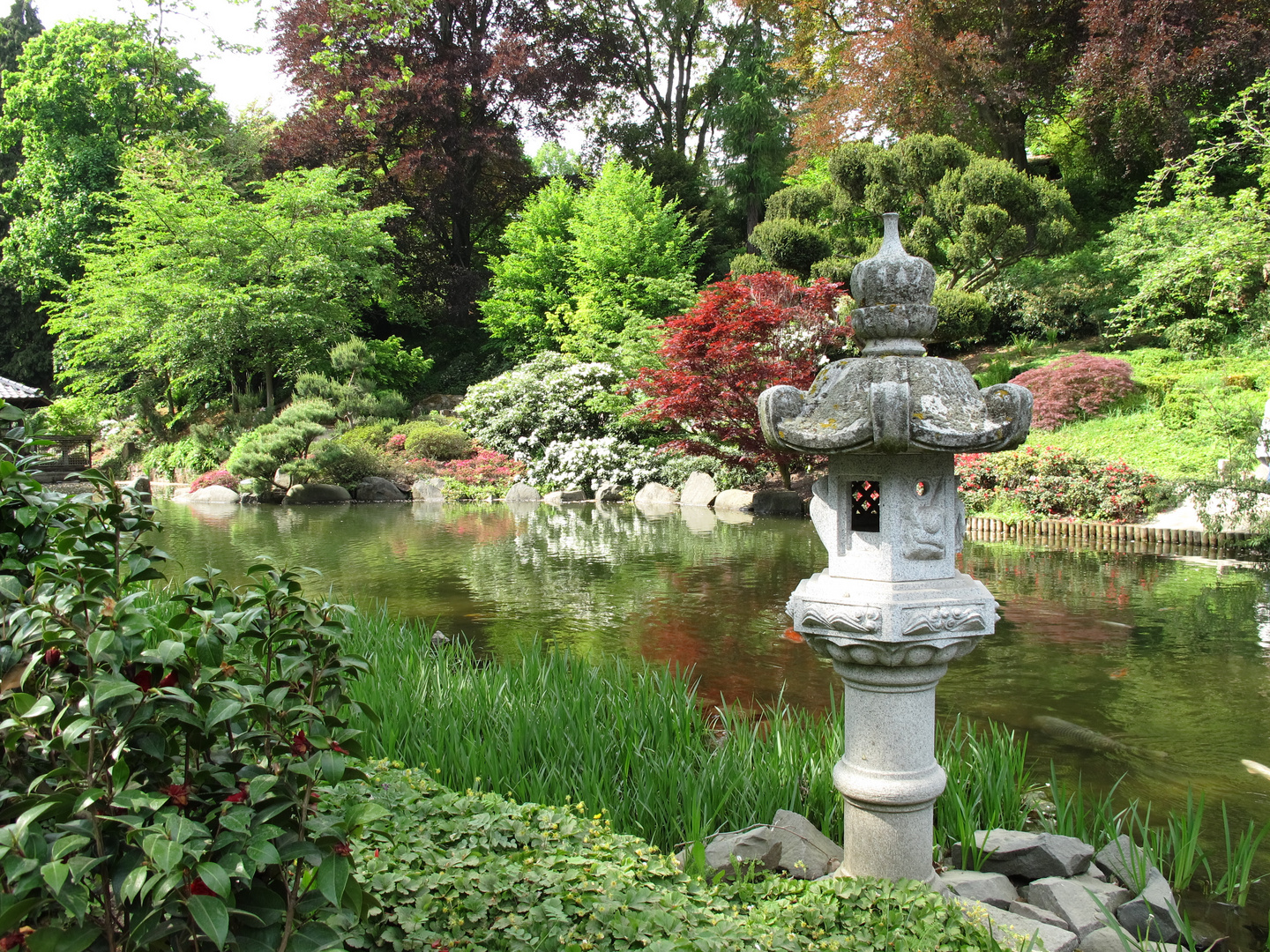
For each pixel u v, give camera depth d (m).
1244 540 10.88
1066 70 23.48
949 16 24.23
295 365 25.59
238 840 1.59
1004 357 20.86
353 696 3.94
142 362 24.50
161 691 1.60
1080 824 3.33
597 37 32.44
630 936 2.27
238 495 19.27
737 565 10.40
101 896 1.69
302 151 28.52
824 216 24.06
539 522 15.20
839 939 2.46
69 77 28.70
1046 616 7.64
